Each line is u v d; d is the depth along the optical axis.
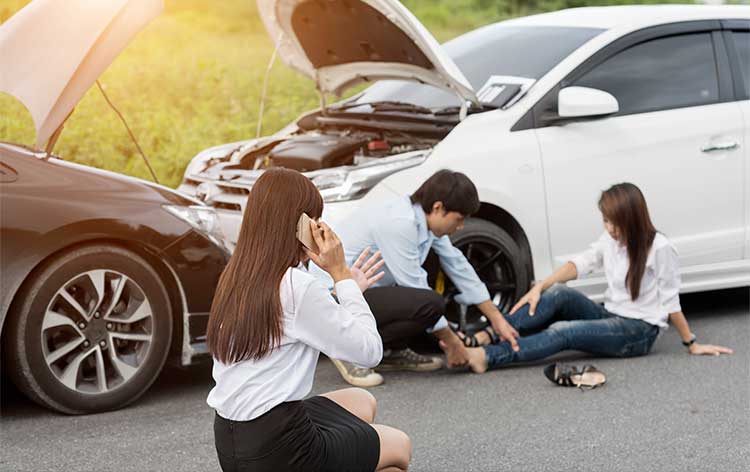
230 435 3.42
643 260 6.29
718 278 7.34
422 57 6.71
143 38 14.46
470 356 6.09
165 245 5.50
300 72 7.72
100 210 5.30
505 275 6.75
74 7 5.48
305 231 3.41
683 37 7.34
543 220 6.73
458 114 6.88
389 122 7.02
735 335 7.03
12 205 5.12
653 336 6.39
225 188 6.70
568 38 7.26
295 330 3.38
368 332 3.47
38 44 5.43
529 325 6.33
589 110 6.61
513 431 5.23
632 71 7.12
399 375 6.21
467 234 6.54
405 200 5.91
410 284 5.87
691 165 7.10
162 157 9.83
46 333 5.24
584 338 6.25
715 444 5.04
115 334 5.43
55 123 5.39
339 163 6.78
